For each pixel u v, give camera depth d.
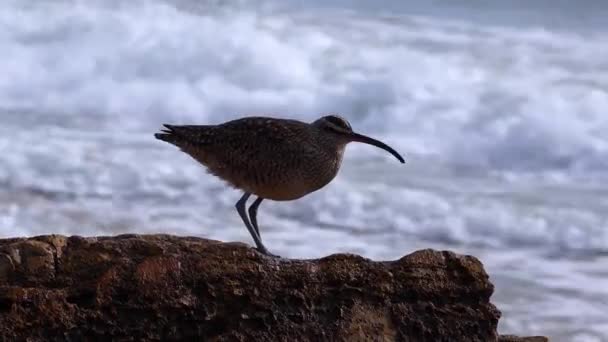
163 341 9.08
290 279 9.26
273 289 9.22
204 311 9.12
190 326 9.12
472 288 9.52
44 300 8.91
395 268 9.44
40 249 9.05
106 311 9.00
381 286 9.39
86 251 9.12
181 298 9.08
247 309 9.20
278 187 10.56
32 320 8.89
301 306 9.27
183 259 9.12
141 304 9.04
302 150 10.47
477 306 9.55
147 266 9.05
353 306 9.34
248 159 10.48
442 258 9.52
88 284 9.03
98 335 8.99
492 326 9.56
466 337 9.51
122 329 9.02
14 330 8.86
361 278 9.37
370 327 9.33
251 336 9.17
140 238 9.34
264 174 10.51
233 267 9.17
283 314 9.23
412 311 9.43
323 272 9.31
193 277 9.11
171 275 9.08
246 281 9.19
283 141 10.43
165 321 9.07
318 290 9.30
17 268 8.99
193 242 9.30
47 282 9.02
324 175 10.67
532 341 10.37
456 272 9.52
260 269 9.21
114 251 9.14
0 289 8.91
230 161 10.56
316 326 9.27
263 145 10.43
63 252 9.11
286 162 10.45
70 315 8.95
